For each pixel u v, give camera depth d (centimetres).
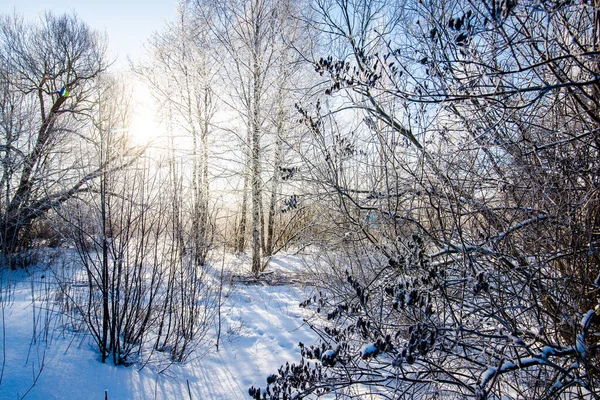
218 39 1029
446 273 297
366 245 428
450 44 267
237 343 525
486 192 326
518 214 297
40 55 1097
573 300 258
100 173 413
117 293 411
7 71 962
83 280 474
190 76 1050
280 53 894
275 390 262
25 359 351
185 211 523
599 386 243
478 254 284
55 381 335
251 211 1052
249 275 916
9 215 716
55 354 375
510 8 195
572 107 295
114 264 409
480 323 258
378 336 263
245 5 989
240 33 1016
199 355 475
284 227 1305
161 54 1072
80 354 391
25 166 783
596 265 275
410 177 350
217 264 800
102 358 396
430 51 294
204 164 897
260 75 956
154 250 462
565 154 289
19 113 861
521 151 281
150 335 501
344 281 502
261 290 812
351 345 347
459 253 288
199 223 543
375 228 373
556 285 259
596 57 227
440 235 352
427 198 352
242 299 731
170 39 1082
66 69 1143
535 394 256
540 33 253
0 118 822
